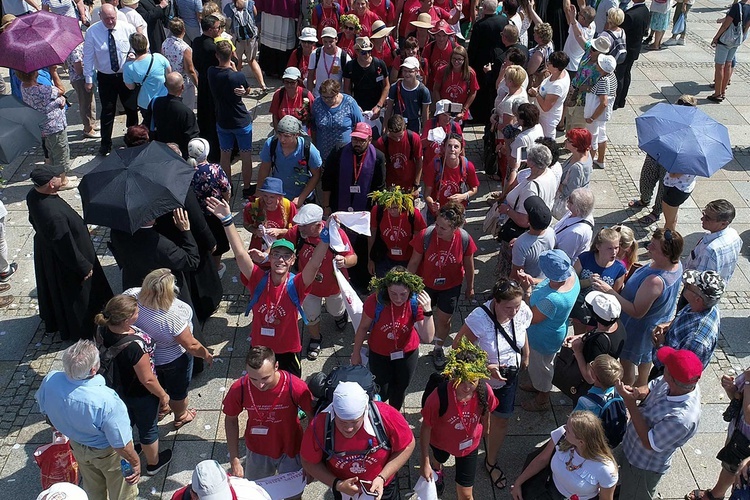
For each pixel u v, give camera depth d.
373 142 8.76
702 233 8.97
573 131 7.51
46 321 7.06
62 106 9.48
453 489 5.77
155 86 9.75
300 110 8.75
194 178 6.96
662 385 4.89
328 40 9.62
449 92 9.79
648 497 5.14
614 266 6.18
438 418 4.92
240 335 7.29
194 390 6.64
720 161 7.27
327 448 4.54
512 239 7.11
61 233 6.33
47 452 5.23
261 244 6.93
